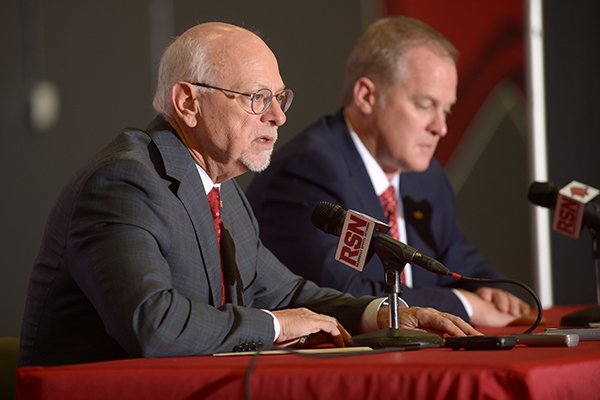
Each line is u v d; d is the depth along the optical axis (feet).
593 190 27.71
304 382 13.89
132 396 14.64
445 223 34.73
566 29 45.91
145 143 21.50
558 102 45.60
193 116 22.03
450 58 31.91
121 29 47.32
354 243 19.04
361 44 32.12
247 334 18.83
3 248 45.37
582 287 45.06
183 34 22.58
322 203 19.79
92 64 47.01
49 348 20.53
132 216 19.63
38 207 45.98
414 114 31.45
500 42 50.11
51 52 46.55
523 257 49.60
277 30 48.39
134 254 19.01
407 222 33.40
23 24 46.14
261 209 30.96
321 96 48.65
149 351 17.88
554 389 13.66
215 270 21.58
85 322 20.47
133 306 18.13
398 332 18.49
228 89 21.90
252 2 48.32
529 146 45.39
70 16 46.80
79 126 46.78
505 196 49.96
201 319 18.42
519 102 49.90
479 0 50.06
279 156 31.63
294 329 19.56
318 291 24.68
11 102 45.83
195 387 14.39
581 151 45.65
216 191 22.79
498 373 13.15
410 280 32.45
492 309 29.58
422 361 14.39
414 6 49.37
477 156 49.98
